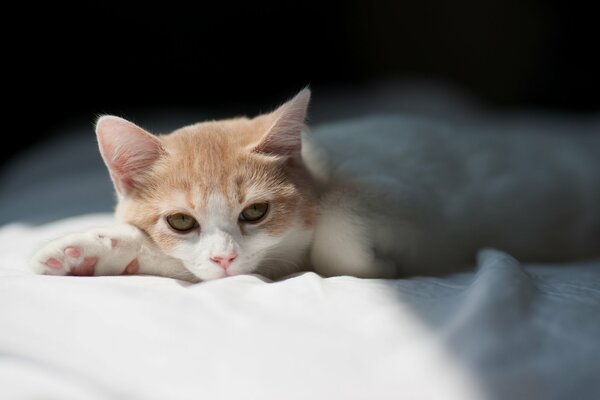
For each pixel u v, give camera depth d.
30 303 0.34
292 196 0.43
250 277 0.39
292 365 0.30
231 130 0.45
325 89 1.22
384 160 0.49
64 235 0.40
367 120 0.56
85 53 1.07
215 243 0.40
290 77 1.22
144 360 0.31
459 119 0.99
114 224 0.42
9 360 0.31
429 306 0.34
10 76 1.02
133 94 1.11
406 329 0.32
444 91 1.16
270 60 1.19
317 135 0.51
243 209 0.42
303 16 1.22
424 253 0.46
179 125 0.92
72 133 0.98
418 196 0.46
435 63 1.33
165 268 0.41
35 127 1.05
